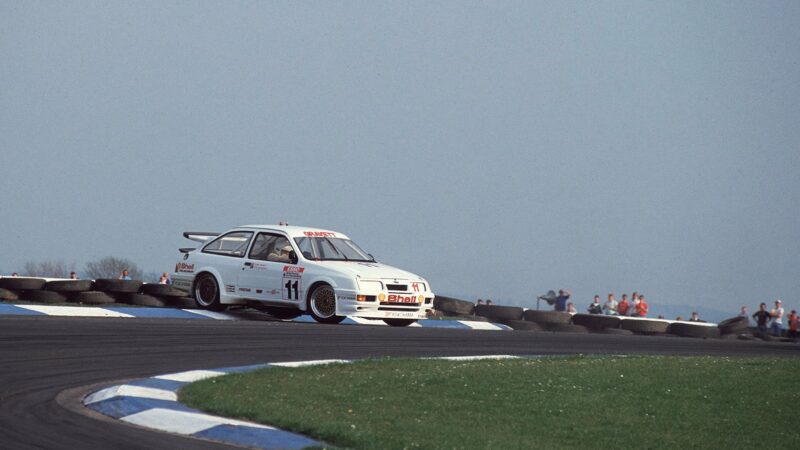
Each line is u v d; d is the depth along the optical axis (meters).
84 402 32.72
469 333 64.25
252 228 69.50
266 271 67.12
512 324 87.31
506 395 37.19
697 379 43.47
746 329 90.75
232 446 27.94
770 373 46.22
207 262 69.62
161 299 75.62
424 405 34.56
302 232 68.50
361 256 69.81
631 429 33.53
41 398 32.50
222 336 51.91
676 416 36.22
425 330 63.97
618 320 86.19
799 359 52.91
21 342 44.12
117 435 27.73
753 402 39.62
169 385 35.75
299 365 42.09
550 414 34.72
